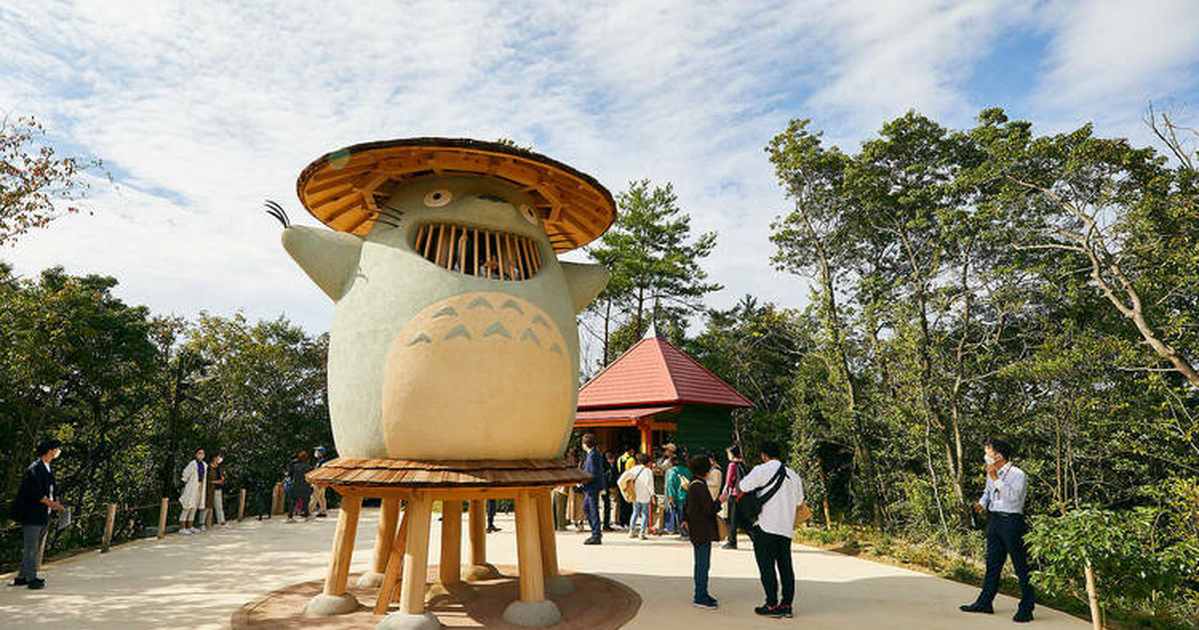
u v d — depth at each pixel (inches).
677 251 1331.2
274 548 435.5
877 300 898.7
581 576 328.8
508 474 225.9
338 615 243.6
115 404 739.4
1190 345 621.0
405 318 234.5
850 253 1001.5
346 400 242.1
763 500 262.2
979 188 885.8
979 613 271.1
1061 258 815.1
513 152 244.4
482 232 262.1
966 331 805.2
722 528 481.7
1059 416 643.5
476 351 230.8
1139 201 684.1
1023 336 804.0
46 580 322.0
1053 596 307.3
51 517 406.3
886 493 738.2
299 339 1206.3
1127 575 230.2
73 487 737.6
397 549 245.0
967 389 785.6
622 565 368.8
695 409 697.0
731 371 1140.5
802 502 268.1
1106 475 674.2
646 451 636.1
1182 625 301.3
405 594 221.9
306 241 255.6
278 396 1054.4
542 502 294.0
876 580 341.1
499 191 273.6
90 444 735.1
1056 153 754.2
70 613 252.8
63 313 645.9
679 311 1339.8
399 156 250.8
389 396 229.9
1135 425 603.2
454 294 236.8
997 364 786.8
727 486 439.5
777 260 1016.9
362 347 239.3
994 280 834.8
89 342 690.8
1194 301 676.7
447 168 259.1
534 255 273.6
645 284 1311.5
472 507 330.3
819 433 802.2
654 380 694.5
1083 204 762.2
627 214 1320.1
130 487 797.9
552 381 247.8
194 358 892.6
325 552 417.4
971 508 620.7
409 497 232.1
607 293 1299.2
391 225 261.4
